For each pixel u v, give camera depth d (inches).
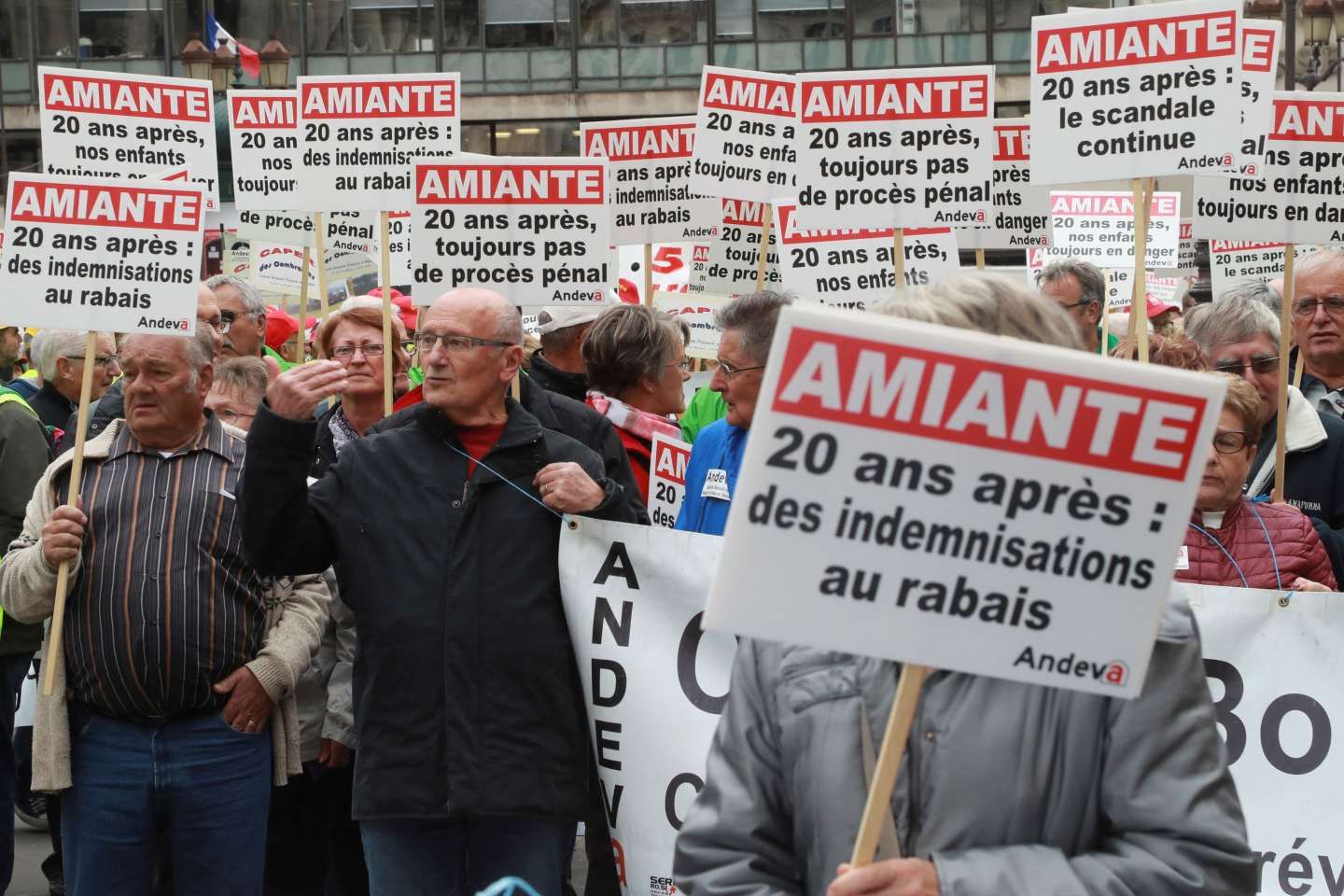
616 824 173.3
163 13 1411.2
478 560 169.9
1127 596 86.7
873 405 85.0
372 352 242.1
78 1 1414.9
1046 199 306.7
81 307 199.0
